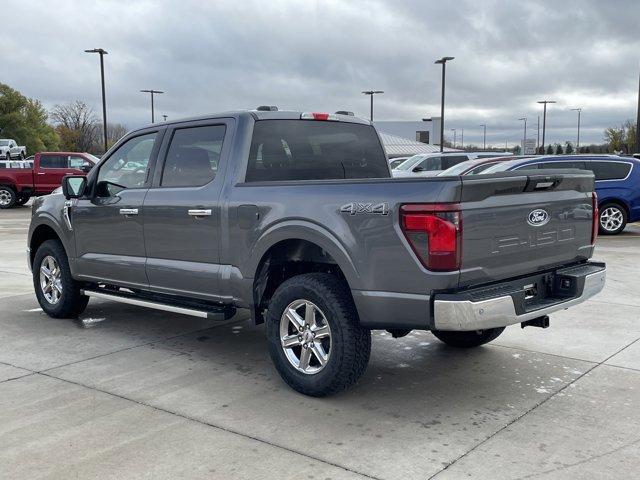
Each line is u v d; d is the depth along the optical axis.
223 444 3.66
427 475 3.29
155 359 5.29
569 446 3.62
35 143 78.25
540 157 13.66
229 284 4.84
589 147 83.38
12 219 18.98
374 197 3.96
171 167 5.38
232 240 4.78
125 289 6.19
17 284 8.70
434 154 20.61
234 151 4.89
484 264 3.92
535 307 4.16
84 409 4.18
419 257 3.80
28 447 3.61
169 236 5.25
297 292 4.33
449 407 4.22
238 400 4.35
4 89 76.88
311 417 4.05
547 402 4.29
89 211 5.97
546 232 4.34
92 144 85.62
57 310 6.59
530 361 5.17
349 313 4.15
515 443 3.66
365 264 3.99
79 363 5.18
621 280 8.52
